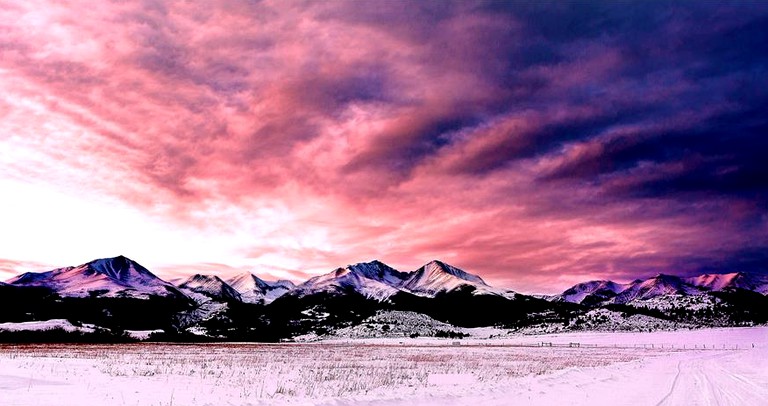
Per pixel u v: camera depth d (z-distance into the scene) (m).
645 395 19.12
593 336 173.62
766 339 143.62
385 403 15.56
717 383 24.16
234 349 76.19
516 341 157.50
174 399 16.30
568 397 18.06
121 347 75.00
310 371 29.50
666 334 174.00
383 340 187.12
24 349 59.44
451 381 24.23
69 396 16.31
